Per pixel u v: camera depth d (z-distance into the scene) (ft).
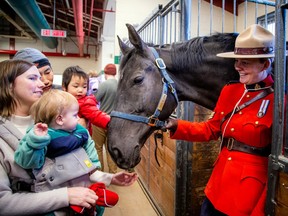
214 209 3.58
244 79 3.05
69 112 2.85
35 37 38.11
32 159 2.38
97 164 3.18
